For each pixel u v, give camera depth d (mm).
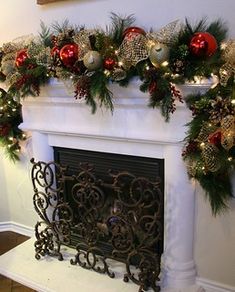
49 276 1713
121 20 1411
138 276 1564
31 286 1679
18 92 1568
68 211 1719
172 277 1551
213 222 1475
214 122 1123
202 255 1551
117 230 1531
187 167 1301
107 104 1354
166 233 1542
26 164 2055
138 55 1172
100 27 1526
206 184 1283
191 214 1481
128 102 1381
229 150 1153
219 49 1181
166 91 1153
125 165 1621
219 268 1527
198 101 1167
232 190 1379
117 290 1576
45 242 1852
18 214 2242
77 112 1587
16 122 1930
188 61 1154
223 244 1485
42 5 1670
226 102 1093
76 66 1293
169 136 1362
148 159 1543
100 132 1535
